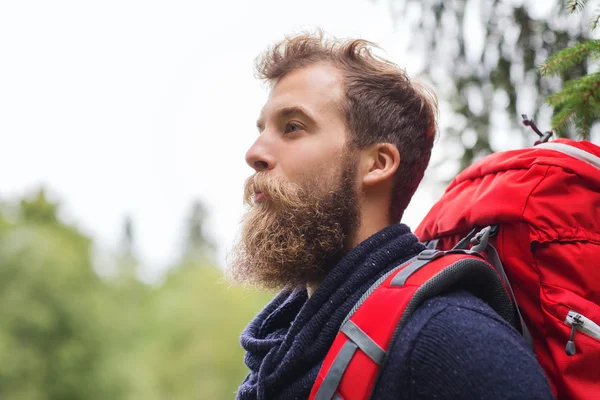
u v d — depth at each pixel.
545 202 1.20
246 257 1.35
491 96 2.26
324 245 1.27
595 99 1.57
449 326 1.00
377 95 1.34
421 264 1.11
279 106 1.34
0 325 27.14
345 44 1.39
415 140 1.38
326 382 1.04
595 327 1.11
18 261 29.00
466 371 0.96
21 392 26.03
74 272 30.70
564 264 1.16
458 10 2.29
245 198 1.36
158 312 35.16
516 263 1.21
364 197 1.33
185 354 31.80
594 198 1.21
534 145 1.49
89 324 29.36
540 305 1.18
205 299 33.59
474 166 1.43
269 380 1.19
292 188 1.29
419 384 0.98
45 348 27.89
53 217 41.31
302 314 1.21
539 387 0.95
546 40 2.06
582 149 1.30
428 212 1.49
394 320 1.03
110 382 28.59
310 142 1.31
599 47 1.52
